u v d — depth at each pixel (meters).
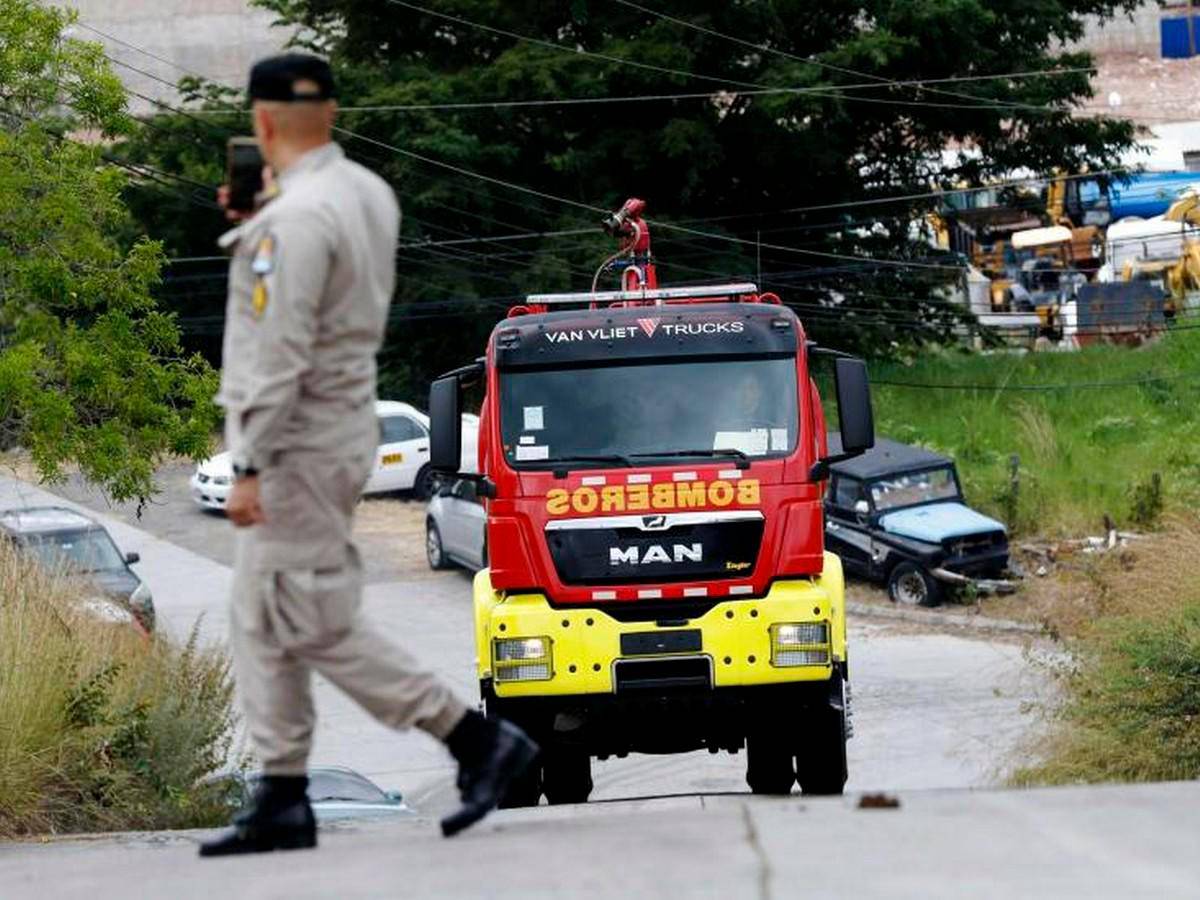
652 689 37.81
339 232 15.85
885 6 144.25
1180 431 127.88
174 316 69.12
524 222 144.00
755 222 153.50
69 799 39.38
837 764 39.78
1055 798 18.88
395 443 129.62
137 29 199.00
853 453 38.94
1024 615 94.94
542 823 19.30
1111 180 160.38
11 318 66.75
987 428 132.38
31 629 40.53
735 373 39.22
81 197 67.38
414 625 96.94
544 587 38.38
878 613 98.81
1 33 67.81
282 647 16.88
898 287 158.25
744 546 38.38
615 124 146.50
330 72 16.34
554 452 38.81
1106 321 159.38
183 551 118.50
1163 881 15.12
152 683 44.59
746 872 15.80
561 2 147.75
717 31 143.88
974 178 159.12
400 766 68.75
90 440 66.56
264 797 17.84
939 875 15.49
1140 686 47.31
